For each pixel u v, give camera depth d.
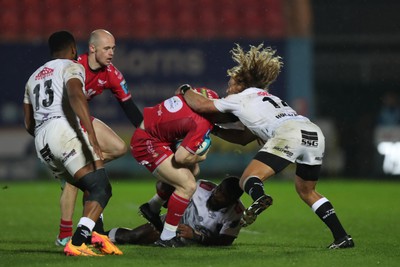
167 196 30.14
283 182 79.69
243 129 30.50
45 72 27.50
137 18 93.12
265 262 24.47
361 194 64.50
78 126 26.83
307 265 23.95
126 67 82.38
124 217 45.59
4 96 81.31
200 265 23.77
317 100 99.44
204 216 29.84
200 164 81.44
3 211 49.19
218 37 87.38
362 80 96.31
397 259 26.12
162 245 29.31
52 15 92.94
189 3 94.75
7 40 82.31
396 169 86.56
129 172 82.12
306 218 46.03
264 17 93.06
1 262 24.64
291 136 27.81
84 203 29.16
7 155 81.06
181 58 82.56
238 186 29.20
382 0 101.00
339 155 87.44
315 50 95.75
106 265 23.69
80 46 85.81
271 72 30.03
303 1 94.31
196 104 28.48
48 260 24.94
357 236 35.72
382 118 87.00
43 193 64.06
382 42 94.81
